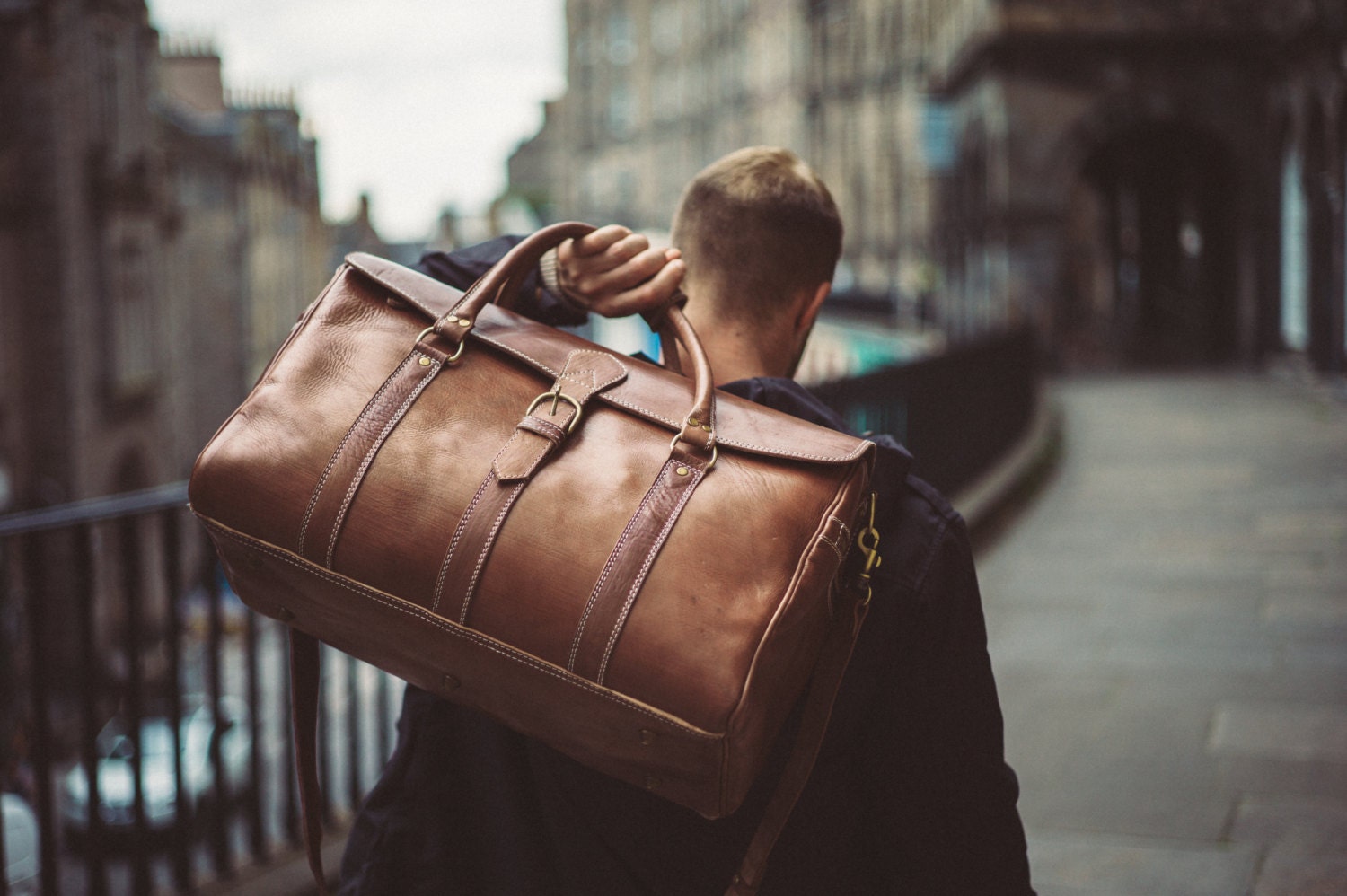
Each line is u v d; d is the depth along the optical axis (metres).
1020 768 4.43
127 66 26.34
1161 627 6.24
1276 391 17.56
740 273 1.41
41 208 23.22
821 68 48.75
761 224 1.40
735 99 58.56
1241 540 8.27
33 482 23.55
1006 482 9.48
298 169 35.34
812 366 5.89
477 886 1.38
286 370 1.20
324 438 1.16
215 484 1.16
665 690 1.04
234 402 32.91
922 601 1.26
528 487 1.11
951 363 8.40
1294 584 7.01
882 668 1.26
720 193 1.42
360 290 1.26
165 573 3.42
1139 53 20.94
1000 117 21.36
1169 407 16.05
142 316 27.02
